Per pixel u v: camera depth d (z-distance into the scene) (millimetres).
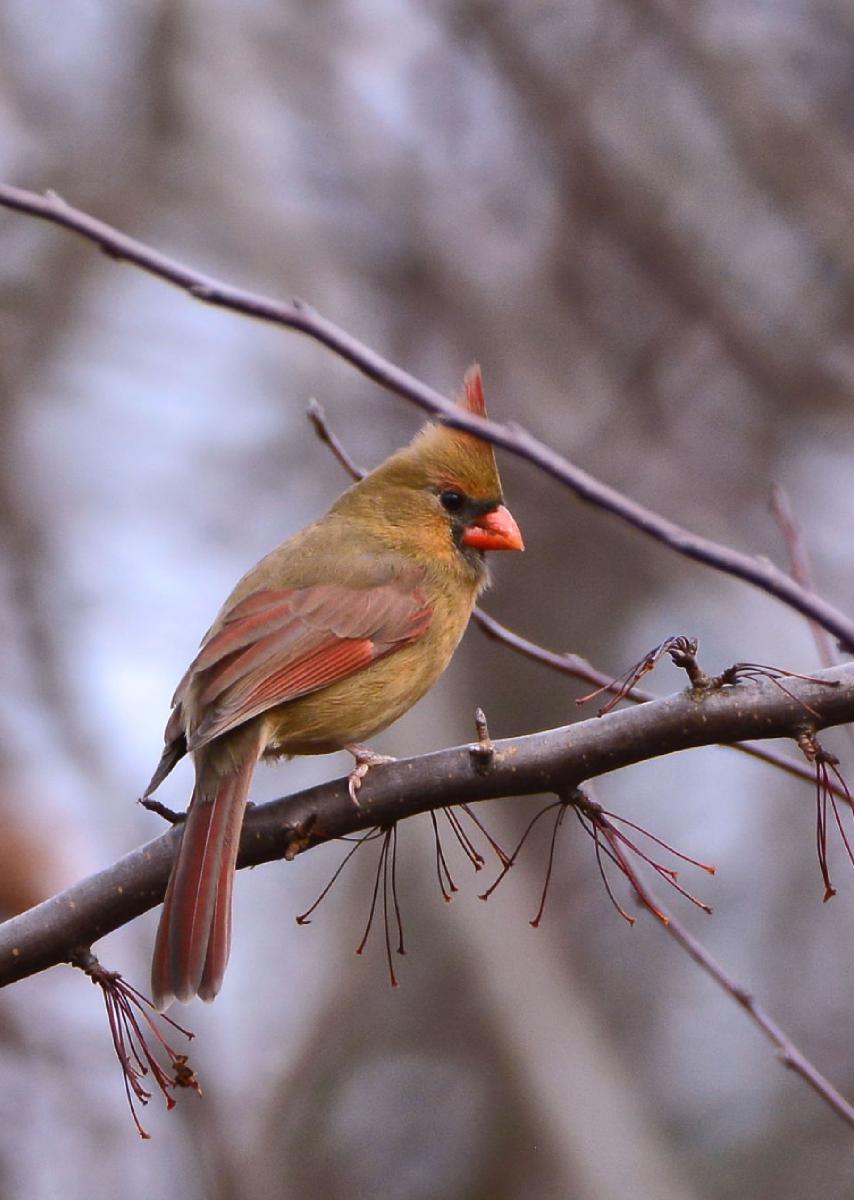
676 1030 12969
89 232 4551
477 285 12914
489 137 13312
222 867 5582
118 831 11758
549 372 12805
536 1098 10430
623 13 13133
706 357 12914
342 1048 12461
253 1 13617
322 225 13203
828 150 12891
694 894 13398
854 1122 6320
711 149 13078
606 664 13594
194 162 13469
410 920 12438
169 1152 11195
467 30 13336
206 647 6602
